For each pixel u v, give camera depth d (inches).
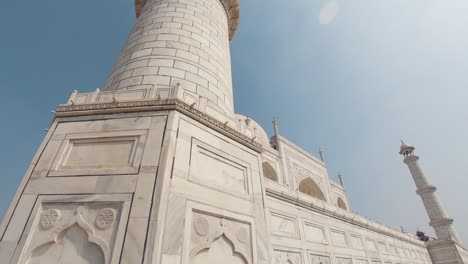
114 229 205.2
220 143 308.5
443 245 1291.8
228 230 255.3
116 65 465.4
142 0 709.3
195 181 252.8
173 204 221.0
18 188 230.2
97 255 196.9
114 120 280.7
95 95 315.0
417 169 1870.1
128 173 234.4
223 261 236.4
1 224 208.5
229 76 525.0
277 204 470.6
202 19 545.3
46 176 238.5
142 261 185.8
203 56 462.0
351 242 645.3
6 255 194.9
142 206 212.1
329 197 1369.3
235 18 768.9
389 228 942.4
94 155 255.8
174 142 257.3
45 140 268.5
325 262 515.5
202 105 329.7
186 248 210.8
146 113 283.1
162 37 464.8
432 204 1712.6
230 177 297.1
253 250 265.4
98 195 222.4
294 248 456.8
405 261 924.0
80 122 282.8
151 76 388.5
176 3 559.2
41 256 198.4
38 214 215.8
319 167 1432.1
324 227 571.5
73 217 213.8
